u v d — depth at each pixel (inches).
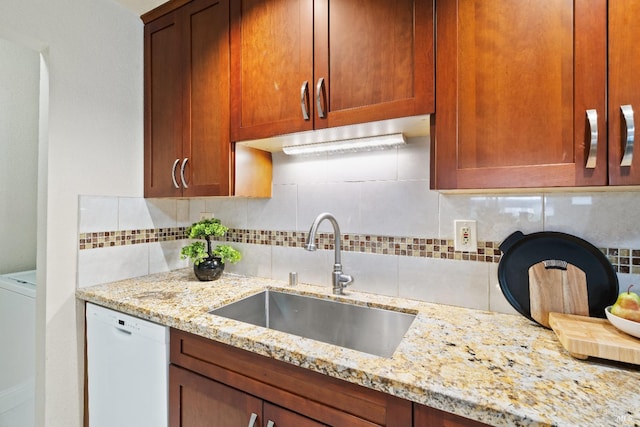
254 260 65.4
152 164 63.6
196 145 56.9
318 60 44.1
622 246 37.5
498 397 24.3
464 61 35.1
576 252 38.8
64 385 52.9
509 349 32.6
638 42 28.2
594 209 38.8
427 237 48.6
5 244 77.5
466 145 34.9
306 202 59.1
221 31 53.5
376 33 40.2
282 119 47.2
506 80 33.3
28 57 81.2
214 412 38.6
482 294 45.0
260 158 59.8
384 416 28.5
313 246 47.1
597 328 32.8
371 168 53.0
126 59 62.1
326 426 31.2
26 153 80.9
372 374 27.9
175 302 48.1
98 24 57.9
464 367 28.9
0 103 76.3
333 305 51.8
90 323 52.9
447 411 25.0
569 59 30.8
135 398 46.1
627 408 23.0
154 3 60.5
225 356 37.9
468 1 35.0
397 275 50.8
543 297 39.0
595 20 29.7
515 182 32.7
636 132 28.0
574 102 30.5
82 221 55.6
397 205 50.8
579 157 30.2
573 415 22.3
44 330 51.3
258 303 55.8
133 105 63.3
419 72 37.4
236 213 67.8
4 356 66.9
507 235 43.4
